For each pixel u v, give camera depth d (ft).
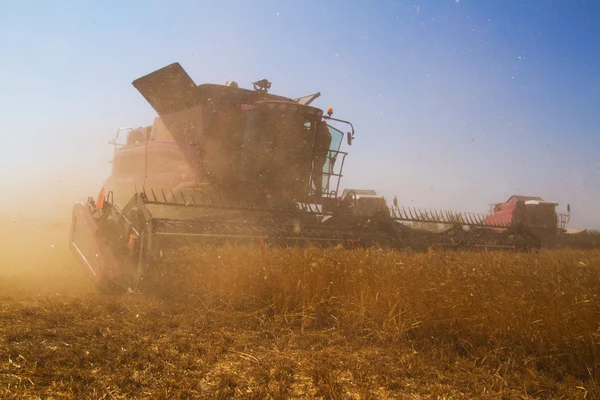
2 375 12.46
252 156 38.42
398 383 13.37
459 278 19.38
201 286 23.26
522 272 20.86
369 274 20.80
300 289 21.16
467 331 17.33
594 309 15.72
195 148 37.55
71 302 22.17
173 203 28.30
